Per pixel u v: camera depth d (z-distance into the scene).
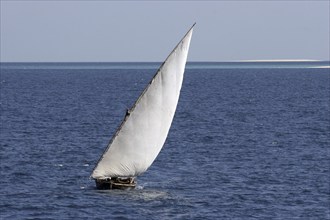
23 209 122.75
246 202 130.12
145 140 136.50
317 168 164.62
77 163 168.25
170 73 135.75
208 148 193.75
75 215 119.44
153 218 118.69
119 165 136.75
